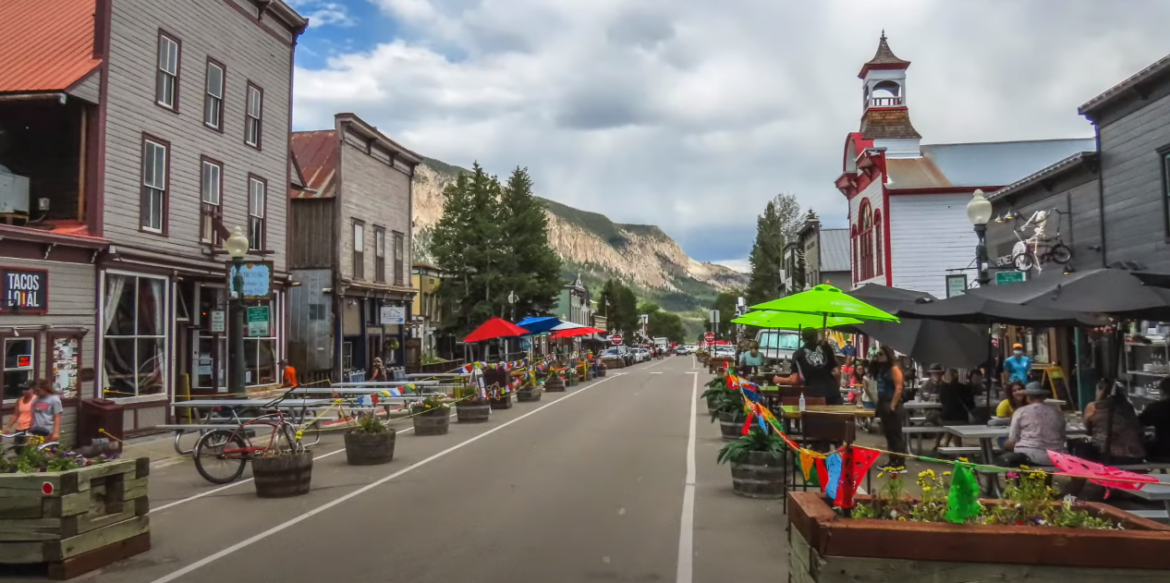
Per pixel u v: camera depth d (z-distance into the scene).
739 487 10.49
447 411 18.22
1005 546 4.58
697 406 25.14
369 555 7.70
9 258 14.63
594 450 15.03
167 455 15.36
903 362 21.61
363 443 13.42
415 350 38.59
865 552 4.68
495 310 49.75
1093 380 18.36
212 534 8.70
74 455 7.77
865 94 34.81
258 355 23.72
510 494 10.74
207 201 20.98
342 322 31.16
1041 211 19.67
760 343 38.81
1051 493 5.41
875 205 31.53
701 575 6.96
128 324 17.86
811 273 54.69
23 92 16.02
